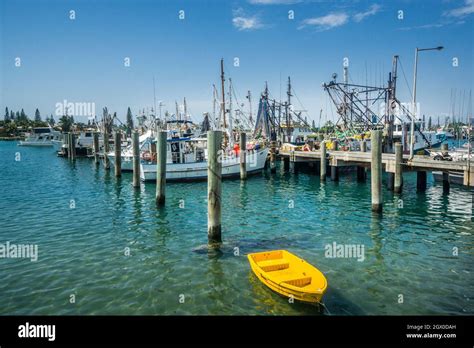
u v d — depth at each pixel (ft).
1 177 142.51
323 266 47.73
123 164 151.12
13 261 49.96
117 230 65.36
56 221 71.77
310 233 63.26
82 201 93.20
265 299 38.73
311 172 154.51
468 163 79.00
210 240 57.62
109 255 52.34
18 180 133.90
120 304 38.29
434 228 65.62
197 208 84.64
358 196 98.63
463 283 42.63
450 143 226.79
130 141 199.82
